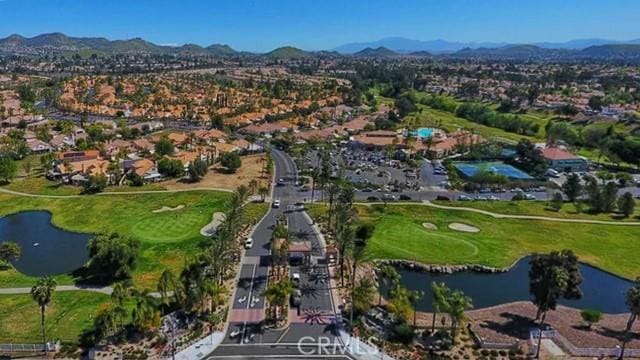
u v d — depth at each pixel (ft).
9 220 485.15
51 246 422.41
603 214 505.25
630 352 266.57
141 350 267.80
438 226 463.83
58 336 282.56
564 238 442.09
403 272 381.40
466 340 281.33
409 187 589.32
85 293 335.67
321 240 421.18
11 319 300.61
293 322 294.46
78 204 522.06
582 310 323.16
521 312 317.83
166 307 309.42
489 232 451.94
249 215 474.90
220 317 296.51
